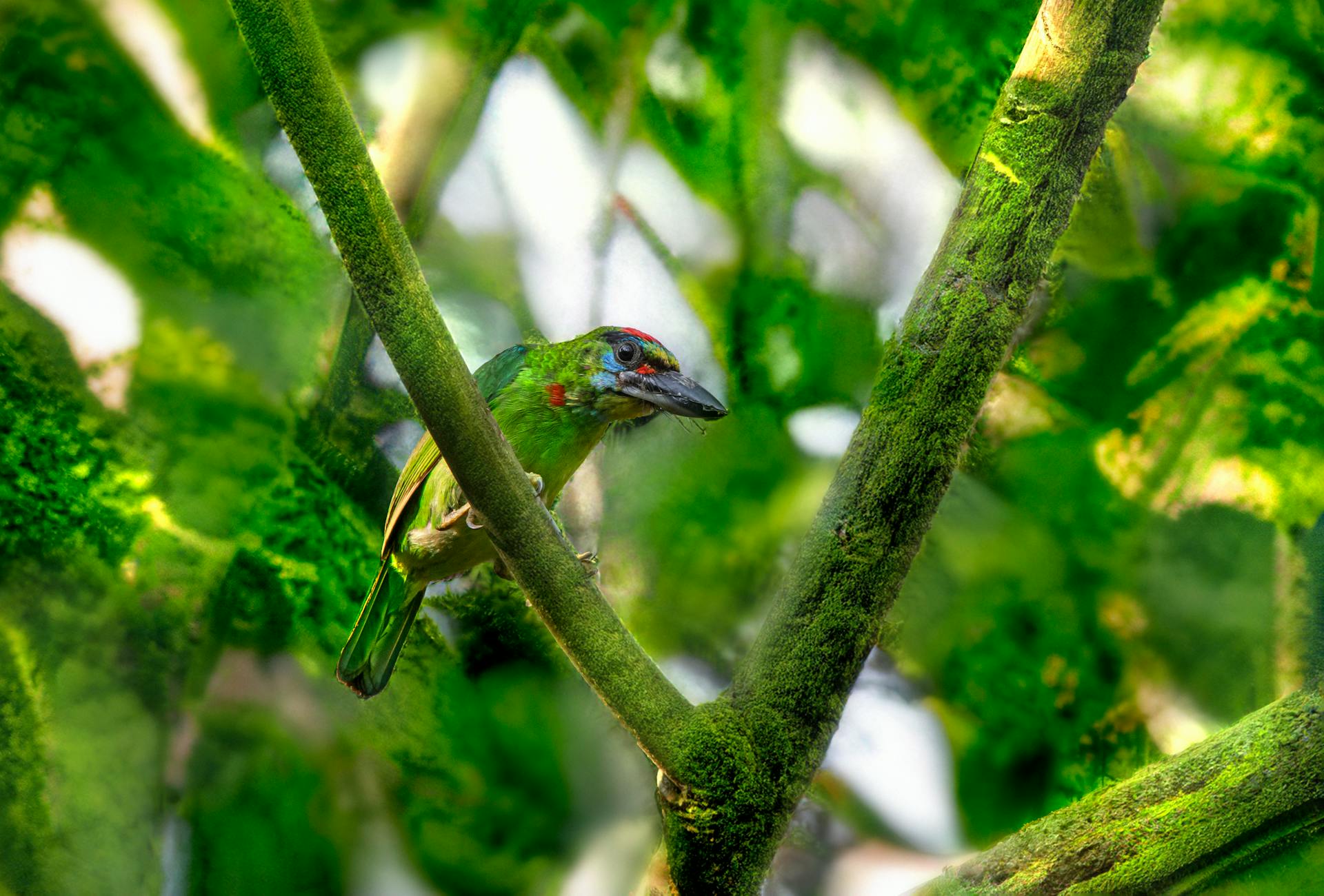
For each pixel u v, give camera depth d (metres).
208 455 6.88
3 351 6.87
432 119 6.88
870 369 6.87
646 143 6.89
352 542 6.89
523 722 6.87
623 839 6.86
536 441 6.82
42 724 6.85
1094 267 6.87
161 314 6.88
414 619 6.81
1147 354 6.86
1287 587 6.83
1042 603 6.85
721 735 6.60
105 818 6.84
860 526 6.60
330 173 6.59
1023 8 6.87
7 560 6.86
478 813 6.86
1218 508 6.84
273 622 6.88
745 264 6.88
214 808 6.86
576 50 6.89
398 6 6.89
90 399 6.88
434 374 6.59
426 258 6.88
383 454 6.89
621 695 6.60
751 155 6.88
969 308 6.61
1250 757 6.59
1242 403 6.85
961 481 6.86
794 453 6.87
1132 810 6.59
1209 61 6.86
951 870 6.60
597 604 6.60
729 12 6.88
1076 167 6.61
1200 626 6.84
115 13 6.89
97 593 6.87
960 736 6.85
